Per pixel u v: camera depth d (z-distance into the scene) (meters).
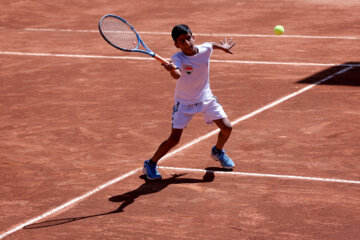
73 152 19.81
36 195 16.23
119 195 15.98
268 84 28.42
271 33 42.84
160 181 16.89
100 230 13.87
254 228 13.67
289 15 50.25
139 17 52.44
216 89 27.88
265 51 36.56
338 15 49.16
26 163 18.89
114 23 16.55
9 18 53.78
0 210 15.28
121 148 20.02
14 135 21.91
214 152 17.42
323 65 32.19
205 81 16.45
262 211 14.59
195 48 15.74
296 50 36.53
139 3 60.00
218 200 15.38
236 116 23.22
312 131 20.94
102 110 24.89
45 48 40.31
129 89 28.47
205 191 16.02
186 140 20.45
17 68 34.38
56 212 15.05
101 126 22.61
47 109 25.41
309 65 32.28
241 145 19.69
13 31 47.81
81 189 16.53
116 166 18.33
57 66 34.50
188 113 16.47
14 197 16.14
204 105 16.55
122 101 26.27
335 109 23.61
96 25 49.38
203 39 41.97
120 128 22.28
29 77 31.94
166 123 22.69
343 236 13.13
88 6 59.31
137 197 15.78
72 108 25.41
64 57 37.03
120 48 15.27
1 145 20.80
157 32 45.06
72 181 17.19
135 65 33.94
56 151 19.97
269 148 19.30
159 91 27.83
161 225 14.02
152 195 15.87
